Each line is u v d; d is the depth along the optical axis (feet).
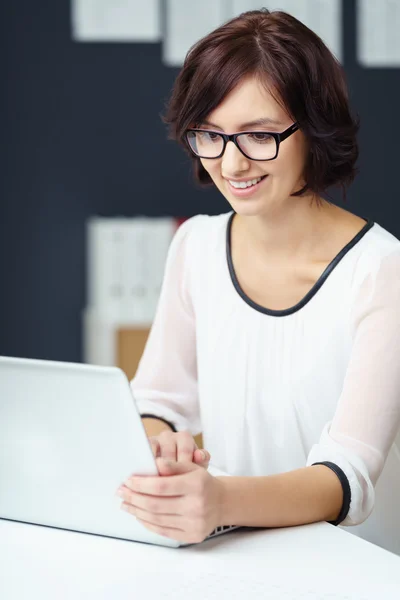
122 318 17.02
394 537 7.64
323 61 6.49
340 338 7.06
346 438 6.40
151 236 16.98
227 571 5.10
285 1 17.43
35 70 18.30
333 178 6.96
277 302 7.43
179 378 8.37
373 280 6.81
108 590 4.84
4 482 5.91
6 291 18.72
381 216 18.72
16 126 18.43
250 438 7.63
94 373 5.24
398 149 18.60
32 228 18.65
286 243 7.20
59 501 5.75
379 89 18.43
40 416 5.55
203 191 18.71
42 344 18.83
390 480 7.50
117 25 17.78
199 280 7.99
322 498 5.95
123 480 5.48
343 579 4.97
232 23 6.49
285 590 4.83
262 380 7.47
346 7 18.03
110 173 18.61
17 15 18.13
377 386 6.49
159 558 5.30
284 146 6.42
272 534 5.69
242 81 6.26
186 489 5.32
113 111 18.45
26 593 4.80
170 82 18.40
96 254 16.99
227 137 6.39
